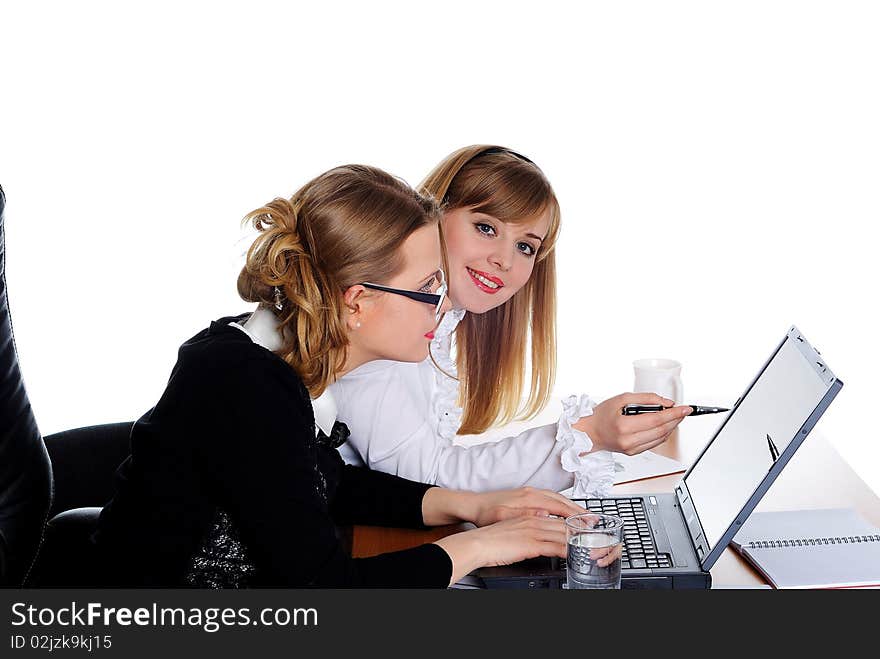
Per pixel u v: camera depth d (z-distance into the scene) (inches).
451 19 157.0
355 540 68.5
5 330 61.1
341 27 157.2
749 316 161.5
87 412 162.7
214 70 158.4
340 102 159.0
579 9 155.8
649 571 58.4
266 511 55.1
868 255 155.8
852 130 153.3
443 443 79.3
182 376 56.7
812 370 56.8
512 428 88.9
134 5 156.2
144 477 56.7
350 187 57.7
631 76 156.9
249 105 159.3
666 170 159.2
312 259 57.2
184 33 157.2
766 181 157.2
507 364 85.5
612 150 159.5
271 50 157.8
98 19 156.1
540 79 157.9
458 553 59.7
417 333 59.6
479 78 158.2
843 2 150.2
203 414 55.4
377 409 77.2
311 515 56.1
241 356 56.2
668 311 163.3
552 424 77.0
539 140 159.6
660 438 73.0
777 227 158.2
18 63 156.6
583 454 74.2
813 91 153.3
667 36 155.1
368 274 57.1
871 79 151.3
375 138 159.8
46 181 160.9
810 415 53.6
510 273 79.5
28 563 63.0
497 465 75.8
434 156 159.9
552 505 67.7
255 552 56.6
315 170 160.7
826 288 158.2
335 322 57.6
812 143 154.9
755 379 67.3
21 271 162.9
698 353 163.6
